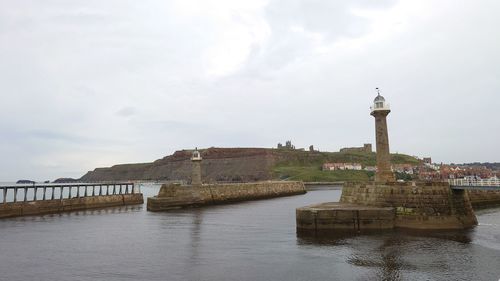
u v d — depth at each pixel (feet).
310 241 97.30
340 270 71.26
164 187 219.00
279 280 66.39
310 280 66.13
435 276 66.59
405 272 69.10
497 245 88.69
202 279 67.62
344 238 98.68
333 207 113.50
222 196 256.32
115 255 86.99
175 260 81.51
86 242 103.55
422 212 109.50
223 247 94.22
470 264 73.46
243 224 137.18
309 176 618.44
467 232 104.63
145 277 69.15
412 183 112.47
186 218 160.04
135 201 240.94
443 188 110.83
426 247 87.20
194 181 244.22
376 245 90.02
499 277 65.72
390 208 109.29
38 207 176.24
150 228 129.49
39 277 69.82
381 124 129.90
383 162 128.67
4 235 115.55
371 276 67.36
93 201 209.97
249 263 77.87
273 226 130.21
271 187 331.16
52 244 100.78
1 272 73.31
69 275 70.90
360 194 125.80
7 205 161.07
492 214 153.07
